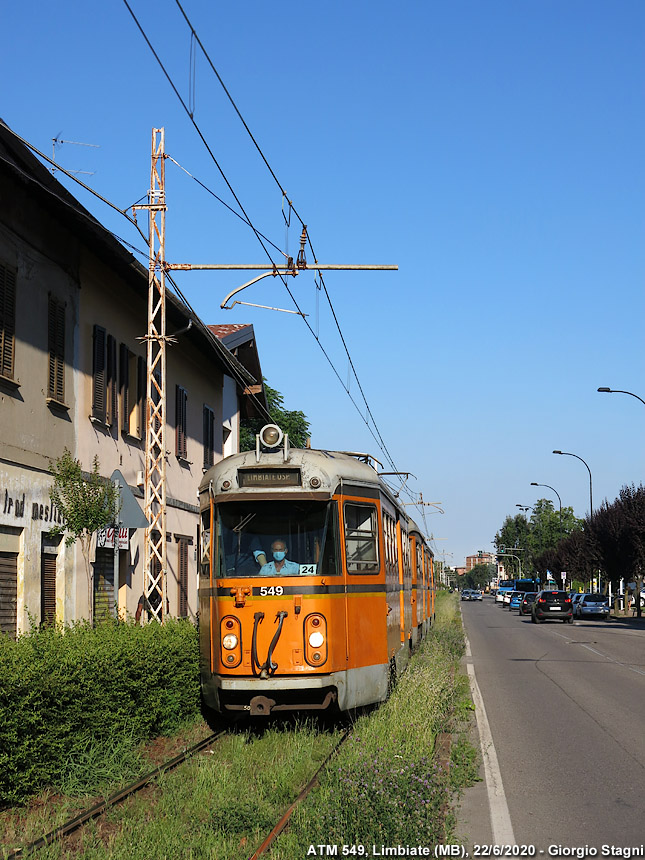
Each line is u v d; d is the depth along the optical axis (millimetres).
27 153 13828
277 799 8195
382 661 12906
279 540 11875
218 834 7066
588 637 35094
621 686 17922
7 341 14469
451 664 20250
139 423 20906
